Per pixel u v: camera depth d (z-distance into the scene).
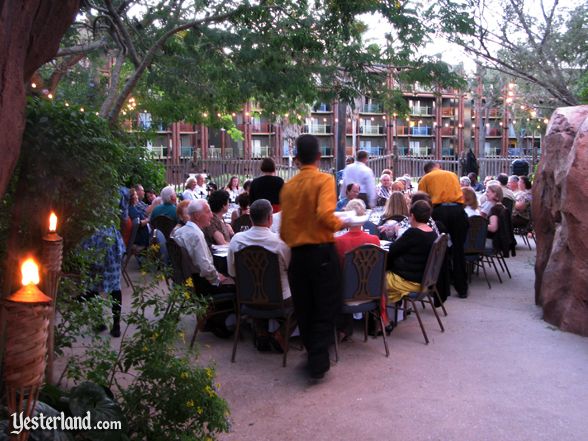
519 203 12.07
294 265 4.78
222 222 7.27
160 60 12.88
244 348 5.75
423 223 6.08
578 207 5.81
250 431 3.92
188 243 5.69
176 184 22.55
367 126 55.19
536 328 6.30
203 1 11.14
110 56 15.95
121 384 4.44
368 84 12.45
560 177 6.55
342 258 5.55
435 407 4.28
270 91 12.63
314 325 4.79
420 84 13.13
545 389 4.60
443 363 5.23
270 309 5.27
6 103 2.19
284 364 5.21
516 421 4.04
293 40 10.91
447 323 6.54
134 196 9.72
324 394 4.55
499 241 8.69
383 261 5.48
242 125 49.00
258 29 11.36
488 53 10.89
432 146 57.56
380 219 8.84
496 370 5.04
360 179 10.55
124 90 9.87
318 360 4.73
